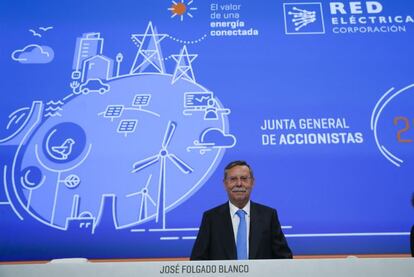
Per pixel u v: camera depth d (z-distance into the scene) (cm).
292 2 317
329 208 267
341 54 302
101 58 303
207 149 281
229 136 284
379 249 259
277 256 181
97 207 268
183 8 316
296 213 267
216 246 182
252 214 187
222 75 299
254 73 299
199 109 291
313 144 281
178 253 261
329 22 311
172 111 290
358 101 290
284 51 304
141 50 306
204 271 132
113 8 316
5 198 268
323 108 289
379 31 307
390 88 293
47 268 131
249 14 315
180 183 274
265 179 274
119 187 272
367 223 263
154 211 268
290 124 286
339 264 130
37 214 265
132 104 292
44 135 283
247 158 279
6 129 284
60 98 292
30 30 308
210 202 271
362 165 275
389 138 281
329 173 274
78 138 283
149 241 262
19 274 130
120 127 286
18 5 314
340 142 281
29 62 300
